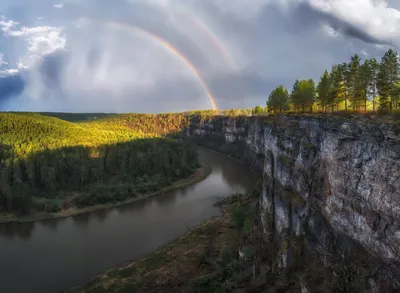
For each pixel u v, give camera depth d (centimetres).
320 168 6956
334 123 6297
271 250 7875
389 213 4562
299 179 7831
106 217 12169
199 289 6738
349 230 5625
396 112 6022
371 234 4978
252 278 6738
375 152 4956
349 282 5162
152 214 12381
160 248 9338
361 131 5366
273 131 10262
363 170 5253
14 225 11425
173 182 16925
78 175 14888
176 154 19650
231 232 9819
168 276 7694
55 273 8131
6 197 12338
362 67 7956
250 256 7581
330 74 10262
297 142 8431
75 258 8912
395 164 4466
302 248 6806
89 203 13262
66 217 12175
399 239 4338
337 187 6034
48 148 16250
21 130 18200
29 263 8662
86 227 11200
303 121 8238
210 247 8969
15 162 14100
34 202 12638
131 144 19400
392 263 4484
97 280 7650
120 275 7869
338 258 5691
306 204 7256
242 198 13000
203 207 13000
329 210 6319
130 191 14662
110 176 16100
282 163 8856
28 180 14100
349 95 8794
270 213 8725
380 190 4775
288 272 6431
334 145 6225
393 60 7081
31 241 10106
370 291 4700
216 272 7306
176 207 13138
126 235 10438
